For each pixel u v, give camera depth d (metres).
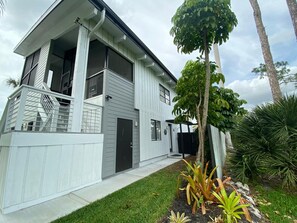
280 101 3.76
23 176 3.05
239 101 6.00
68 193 3.74
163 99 10.88
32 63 7.24
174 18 3.78
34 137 3.29
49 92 3.85
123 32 5.88
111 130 5.48
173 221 2.18
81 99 4.65
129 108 6.70
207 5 3.43
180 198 3.05
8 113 4.04
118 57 6.51
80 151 4.21
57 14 5.21
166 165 7.06
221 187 2.43
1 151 3.52
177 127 12.52
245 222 2.23
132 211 2.71
